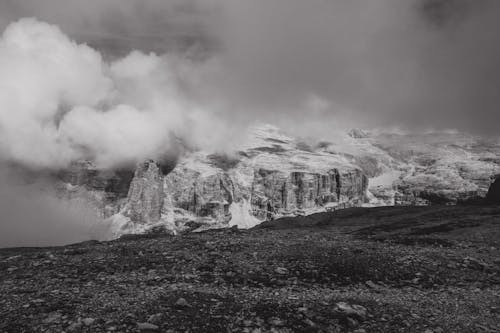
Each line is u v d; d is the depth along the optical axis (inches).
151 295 1217.4
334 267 1551.4
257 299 1221.1
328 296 1275.8
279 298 1232.2
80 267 1525.6
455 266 1663.4
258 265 1560.0
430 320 1153.4
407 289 1423.5
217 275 1464.1
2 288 1296.8
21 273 1471.5
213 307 1138.0
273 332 1015.6
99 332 976.9
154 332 986.1
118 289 1285.7
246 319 1075.9
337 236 2235.5
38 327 995.9
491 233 2432.3
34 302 1136.8
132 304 1141.7
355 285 1437.0
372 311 1179.9
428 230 2790.4
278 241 1925.4
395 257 1704.0
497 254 1897.1
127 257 1647.4
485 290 1444.4
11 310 1087.0
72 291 1261.1
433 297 1348.4
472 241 2213.3
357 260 1624.0
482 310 1251.2
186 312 1094.4
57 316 1052.5
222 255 1684.3
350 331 1055.6
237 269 1515.7
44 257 1695.4
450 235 2479.1
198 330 1005.8
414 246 1990.7
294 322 1068.5
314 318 1092.5
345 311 1129.4
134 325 1013.2
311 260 1610.5
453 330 1100.5
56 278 1408.7
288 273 1493.6
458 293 1400.1
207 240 1988.2
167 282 1378.0
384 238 2175.2
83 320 1021.8
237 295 1256.8
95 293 1241.4
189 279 1412.4
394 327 1096.2
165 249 1776.6
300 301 1206.9
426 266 1635.1
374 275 1517.0
